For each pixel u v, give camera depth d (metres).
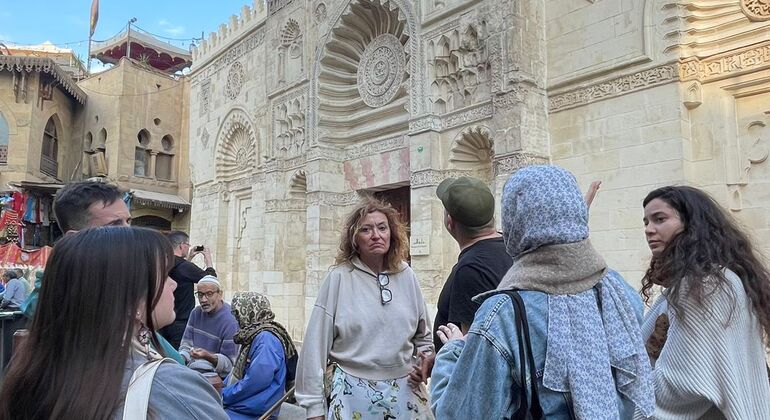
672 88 8.09
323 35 14.55
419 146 11.37
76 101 28.83
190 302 5.96
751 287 2.41
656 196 2.84
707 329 2.29
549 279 1.78
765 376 2.32
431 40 11.45
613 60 8.88
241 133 19.14
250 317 4.20
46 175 26.70
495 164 9.77
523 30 9.62
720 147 7.75
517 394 1.73
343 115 14.89
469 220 3.16
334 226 14.34
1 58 24.97
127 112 27.33
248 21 18.84
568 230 1.79
